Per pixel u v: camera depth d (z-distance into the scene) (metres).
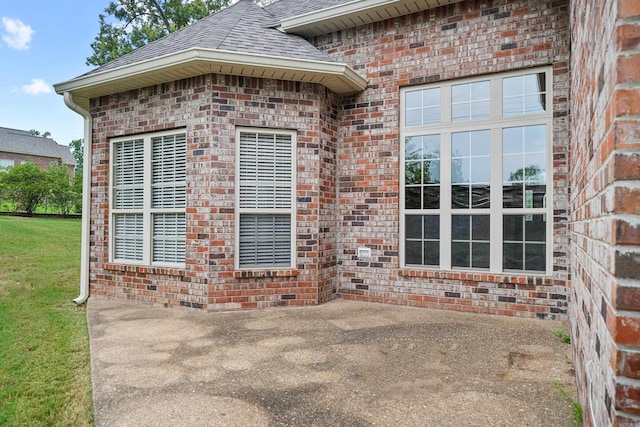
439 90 6.28
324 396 3.12
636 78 1.25
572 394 3.11
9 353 4.29
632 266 1.25
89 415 2.91
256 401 3.04
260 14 7.94
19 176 20.78
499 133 5.88
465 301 5.93
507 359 3.91
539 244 5.64
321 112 6.48
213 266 5.99
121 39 20.39
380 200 6.56
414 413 2.83
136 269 6.63
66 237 13.88
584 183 2.55
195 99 6.15
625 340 1.25
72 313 6.07
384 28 6.58
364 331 4.91
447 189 6.20
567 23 5.40
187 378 3.49
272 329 5.02
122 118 6.91
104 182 7.13
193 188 6.12
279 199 6.38
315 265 6.38
